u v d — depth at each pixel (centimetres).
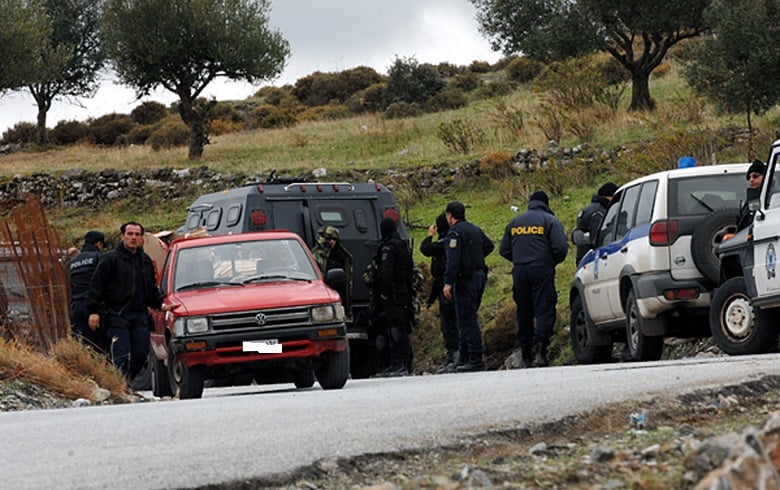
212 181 7888
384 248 3666
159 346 3259
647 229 2988
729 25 5994
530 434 1463
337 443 1413
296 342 2616
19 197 8181
